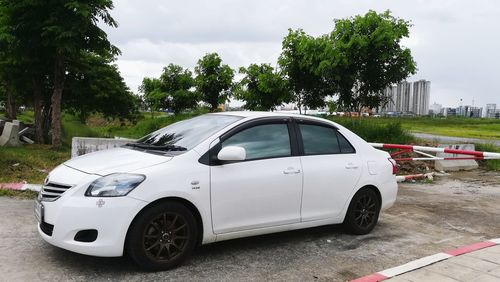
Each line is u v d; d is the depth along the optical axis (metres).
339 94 14.39
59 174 4.64
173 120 20.94
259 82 15.38
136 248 4.32
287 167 5.33
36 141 18.50
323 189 5.64
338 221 5.90
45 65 17.02
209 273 4.54
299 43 14.34
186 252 4.63
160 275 4.42
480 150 15.00
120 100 23.69
